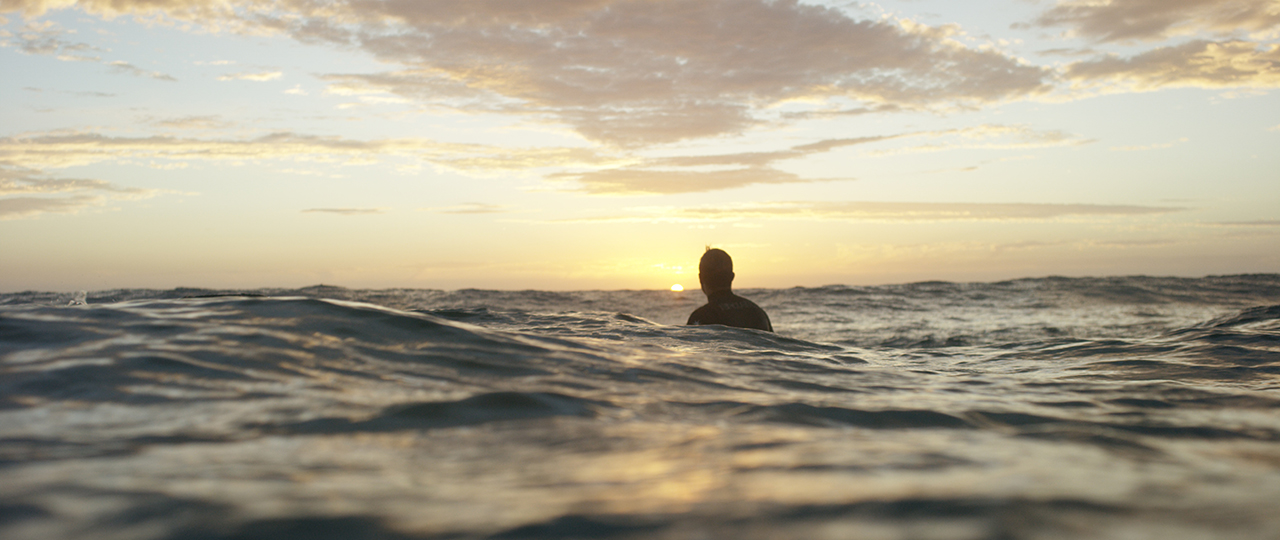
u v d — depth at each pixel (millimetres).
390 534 595
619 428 1230
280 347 1913
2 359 1618
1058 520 624
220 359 1712
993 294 18141
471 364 1950
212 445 1004
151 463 868
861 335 10773
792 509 661
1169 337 4031
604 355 2355
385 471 872
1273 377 2504
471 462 934
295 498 715
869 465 906
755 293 18766
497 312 4301
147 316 2223
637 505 691
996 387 2154
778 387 1986
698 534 586
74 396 1322
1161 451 1152
